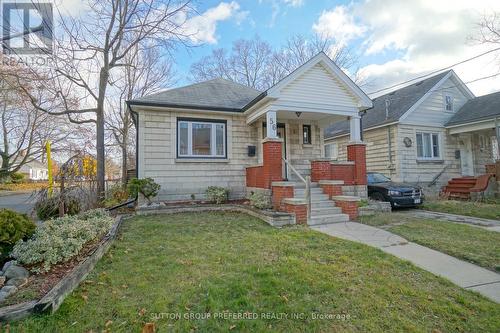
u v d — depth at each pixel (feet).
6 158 78.54
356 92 33.06
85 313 9.39
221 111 34.04
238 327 8.69
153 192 29.68
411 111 45.96
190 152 33.53
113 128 63.98
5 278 11.41
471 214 30.55
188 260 14.39
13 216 15.05
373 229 22.34
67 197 26.25
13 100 52.44
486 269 14.07
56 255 12.91
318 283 11.68
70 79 37.68
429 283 12.24
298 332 8.55
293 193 26.55
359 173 32.89
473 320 9.45
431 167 47.44
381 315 9.57
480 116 43.60
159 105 31.55
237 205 29.35
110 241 17.01
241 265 13.65
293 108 30.96
